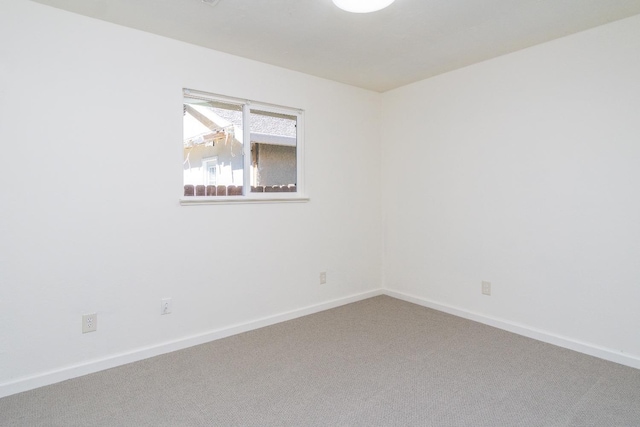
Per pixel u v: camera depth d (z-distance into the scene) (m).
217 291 2.82
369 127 3.87
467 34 2.51
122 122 2.38
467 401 1.96
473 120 3.14
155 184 2.52
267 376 2.24
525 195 2.83
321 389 2.09
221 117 2.90
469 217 3.21
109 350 2.37
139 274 2.47
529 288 2.83
